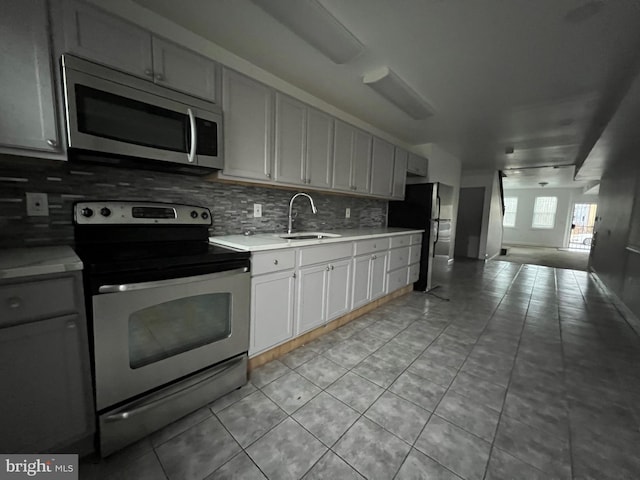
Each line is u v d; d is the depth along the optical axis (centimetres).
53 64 116
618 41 175
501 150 465
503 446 133
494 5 150
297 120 230
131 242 163
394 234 320
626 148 344
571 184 913
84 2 122
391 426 144
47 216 145
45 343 106
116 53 132
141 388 131
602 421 151
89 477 112
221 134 175
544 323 288
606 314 319
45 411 108
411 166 401
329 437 136
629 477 118
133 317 127
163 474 114
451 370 197
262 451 127
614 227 427
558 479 117
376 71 223
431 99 271
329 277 238
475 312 315
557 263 677
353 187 299
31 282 101
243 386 174
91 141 125
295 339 222
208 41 190
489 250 723
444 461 124
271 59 211
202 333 154
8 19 105
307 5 152
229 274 160
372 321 283
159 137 148
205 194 207
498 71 218
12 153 110
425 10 155
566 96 256
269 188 253
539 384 183
